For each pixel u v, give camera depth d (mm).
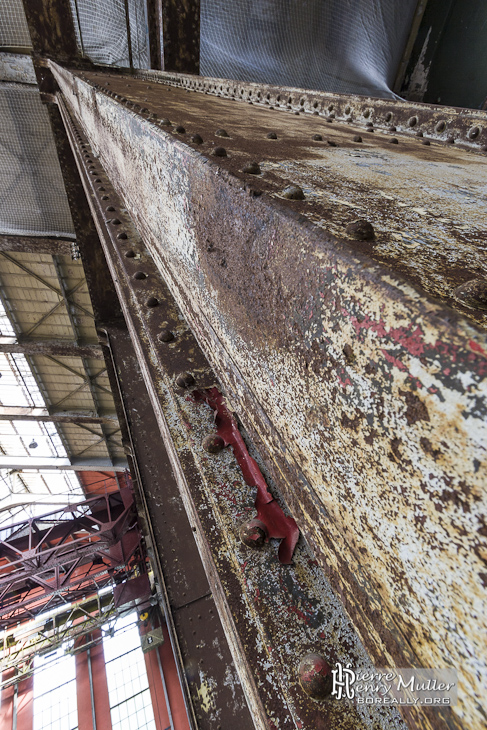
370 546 466
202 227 907
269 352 670
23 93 7770
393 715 676
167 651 13789
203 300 1057
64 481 18625
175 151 1009
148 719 12711
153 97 2699
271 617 795
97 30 6785
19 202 9414
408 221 714
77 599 15766
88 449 16703
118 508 13086
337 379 469
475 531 305
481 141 2277
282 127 2072
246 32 7699
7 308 12297
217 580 865
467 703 340
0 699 13297
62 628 14859
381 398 394
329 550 582
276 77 8461
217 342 1016
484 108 6883
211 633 2064
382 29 7785
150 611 13227
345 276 425
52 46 5676
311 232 495
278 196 713
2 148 8609
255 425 835
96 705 13047
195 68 6418
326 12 7906
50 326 13000
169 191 1146
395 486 395
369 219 690
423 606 383
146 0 5957
